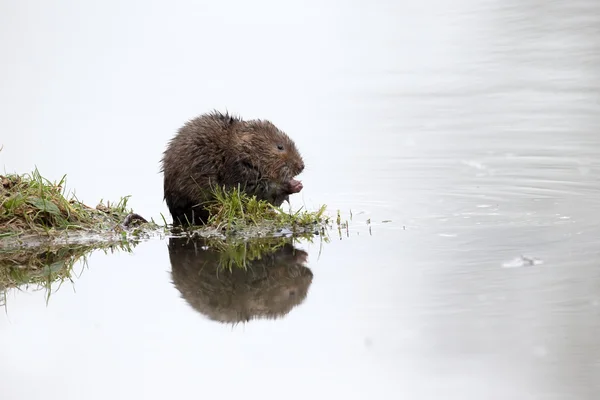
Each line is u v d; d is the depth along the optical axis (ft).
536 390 26.32
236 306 33.78
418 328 30.58
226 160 46.80
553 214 45.24
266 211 45.42
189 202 46.62
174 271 37.99
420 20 115.14
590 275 34.65
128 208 49.93
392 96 81.05
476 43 98.58
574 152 59.88
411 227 43.83
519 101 75.77
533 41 95.55
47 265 39.19
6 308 34.06
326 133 68.64
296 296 34.14
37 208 43.57
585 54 88.74
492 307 31.86
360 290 34.35
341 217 46.44
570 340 29.12
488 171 55.93
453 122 70.54
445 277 35.27
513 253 38.17
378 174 56.49
